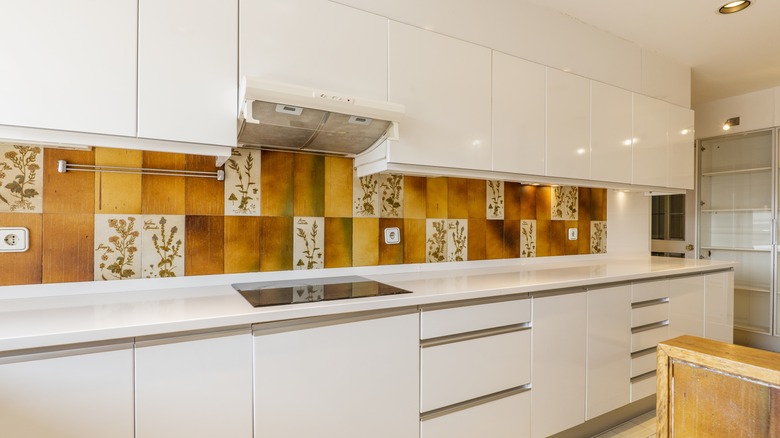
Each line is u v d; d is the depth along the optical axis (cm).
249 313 119
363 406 140
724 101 391
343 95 148
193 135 134
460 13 192
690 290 255
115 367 104
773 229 360
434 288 167
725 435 58
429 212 227
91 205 150
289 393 127
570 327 196
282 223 185
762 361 56
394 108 158
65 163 145
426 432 154
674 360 64
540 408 186
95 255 150
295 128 156
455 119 188
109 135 125
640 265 261
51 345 96
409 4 178
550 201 277
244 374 120
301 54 151
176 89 132
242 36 142
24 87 113
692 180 300
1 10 111
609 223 311
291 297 142
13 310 122
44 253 143
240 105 139
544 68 221
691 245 420
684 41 264
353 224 203
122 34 124
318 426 132
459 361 162
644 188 279
